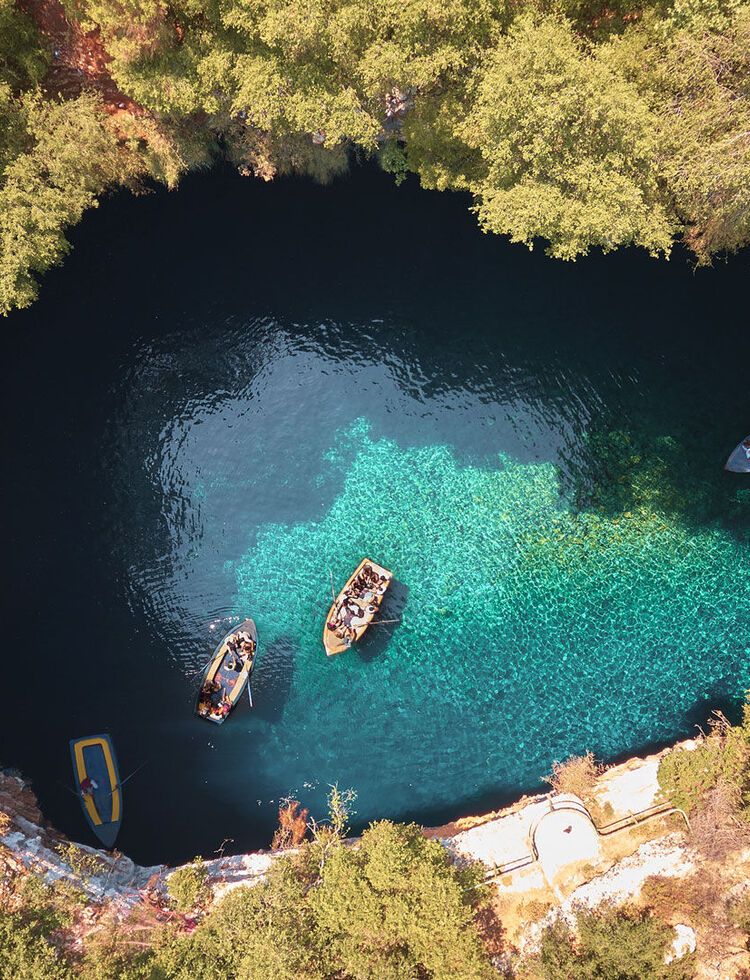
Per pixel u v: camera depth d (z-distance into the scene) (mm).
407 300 42375
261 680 38062
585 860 32656
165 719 37594
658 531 39562
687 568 39188
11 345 41375
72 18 35062
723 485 40000
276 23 30312
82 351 41688
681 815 33250
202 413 41438
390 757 37469
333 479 40531
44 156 34594
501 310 42156
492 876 33062
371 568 38625
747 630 38500
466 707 38000
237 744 37406
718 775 32188
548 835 32969
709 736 35812
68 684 37906
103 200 41750
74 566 39500
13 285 33844
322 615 38875
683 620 38719
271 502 40344
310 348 42062
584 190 31000
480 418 41031
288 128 37031
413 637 38594
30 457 40625
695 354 41469
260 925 28844
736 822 31078
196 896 32250
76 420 41156
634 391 41219
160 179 40875
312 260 42688
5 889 31484
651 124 30969
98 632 38719
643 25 32812
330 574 39375
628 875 31891
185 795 36719
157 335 42062
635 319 41812
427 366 41750
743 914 30000
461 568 39344
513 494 40125
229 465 40812
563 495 40031
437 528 39812
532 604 38969
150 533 40062
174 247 42469
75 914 31578
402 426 41094
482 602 38969
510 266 42344
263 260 42688
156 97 34188
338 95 33281
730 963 29750
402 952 29156
